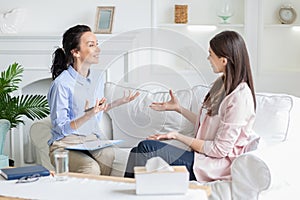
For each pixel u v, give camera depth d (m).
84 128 2.26
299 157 2.72
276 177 2.38
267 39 4.44
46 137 3.35
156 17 4.29
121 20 4.29
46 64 4.09
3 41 4.09
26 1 4.34
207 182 2.50
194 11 4.46
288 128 2.89
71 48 2.85
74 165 2.75
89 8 4.30
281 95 2.97
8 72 3.57
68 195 1.98
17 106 3.45
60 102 2.84
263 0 4.27
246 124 2.57
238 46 2.56
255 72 4.24
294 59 4.43
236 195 2.40
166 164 2.00
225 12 4.30
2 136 2.82
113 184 2.11
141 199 1.92
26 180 2.17
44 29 4.34
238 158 2.39
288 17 4.35
